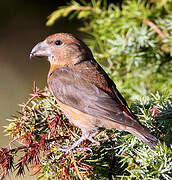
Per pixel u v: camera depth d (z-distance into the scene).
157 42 9.81
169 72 9.98
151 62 9.97
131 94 9.69
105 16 10.17
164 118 7.23
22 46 23.64
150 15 9.83
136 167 6.56
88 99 8.09
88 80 8.38
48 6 25.56
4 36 24.44
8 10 25.61
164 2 9.71
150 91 9.61
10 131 7.25
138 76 9.91
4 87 19.89
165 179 6.56
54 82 8.48
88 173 6.61
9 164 6.68
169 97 7.82
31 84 20.30
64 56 8.90
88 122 7.93
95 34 10.20
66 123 7.86
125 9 9.97
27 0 25.75
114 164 6.98
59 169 6.57
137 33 9.57
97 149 7.02
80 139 7.19
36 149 6.79
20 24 25.17
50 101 7.77
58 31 24.59
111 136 7.41
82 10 10.65
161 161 6.50
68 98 8.10
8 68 21.72
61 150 6.79
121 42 9.66
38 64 22.23
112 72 9.96
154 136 6.84
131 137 7.07
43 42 9.23
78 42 8.94
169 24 9.62
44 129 7.27
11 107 17.92
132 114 7.60
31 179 9.95
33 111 7.36
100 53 9.99
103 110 7.86
